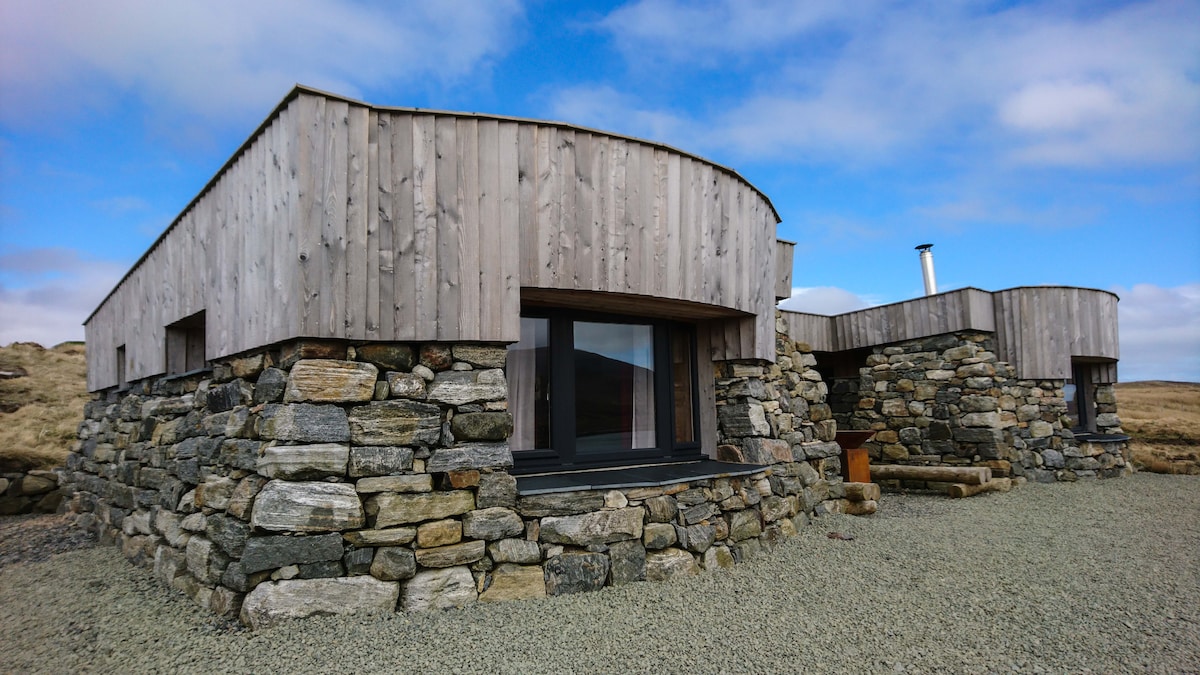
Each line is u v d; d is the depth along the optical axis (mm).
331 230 4051
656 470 5645
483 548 4207
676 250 5559
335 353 4062
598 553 4543
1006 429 10250
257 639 3512
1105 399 12352
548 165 4855
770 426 6836
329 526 3828
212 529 4230
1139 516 7672
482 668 3299
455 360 4422
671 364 6656
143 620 4023
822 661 3523
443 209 4422
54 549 6969
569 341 5781
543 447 5559
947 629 4027
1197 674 3471
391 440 4086
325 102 4125
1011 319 10766
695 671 3359
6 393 15445
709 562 5086
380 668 3256
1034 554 5816
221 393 4883
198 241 5695
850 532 6633
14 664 3488
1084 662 3598
